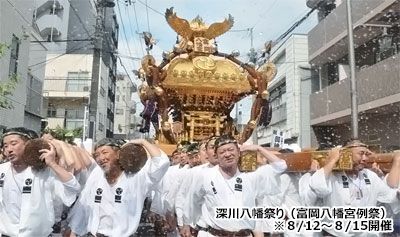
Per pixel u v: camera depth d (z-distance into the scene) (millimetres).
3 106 10805
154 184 3633
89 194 3594
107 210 3514
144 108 8016
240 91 7699
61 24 29953
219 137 3828
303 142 18938
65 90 29141
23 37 15539
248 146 3889
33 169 3209
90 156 3881
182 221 4652
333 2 17422
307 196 4016
